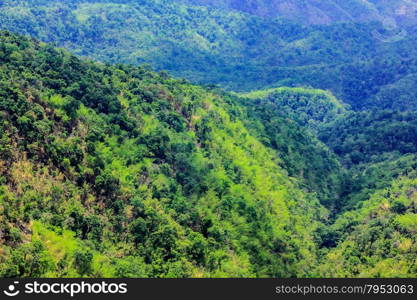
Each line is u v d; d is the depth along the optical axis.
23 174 69.81
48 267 61.09
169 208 81.31
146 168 85.75
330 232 107.38
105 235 71.81
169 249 73.06
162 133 94.31
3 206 63.75
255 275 79.69
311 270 92.75
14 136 73.25
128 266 66.19
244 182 101.50
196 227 82.12
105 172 78.00
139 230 73.56
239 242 84.69
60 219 68.12
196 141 103.81
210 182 93.31
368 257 90.31
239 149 111.31
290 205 107.06
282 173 119.88
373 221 101.75
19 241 62.25
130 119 92.38
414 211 101.19
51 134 77.69
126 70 116.94
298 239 98.50
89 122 85.12
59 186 72.31
